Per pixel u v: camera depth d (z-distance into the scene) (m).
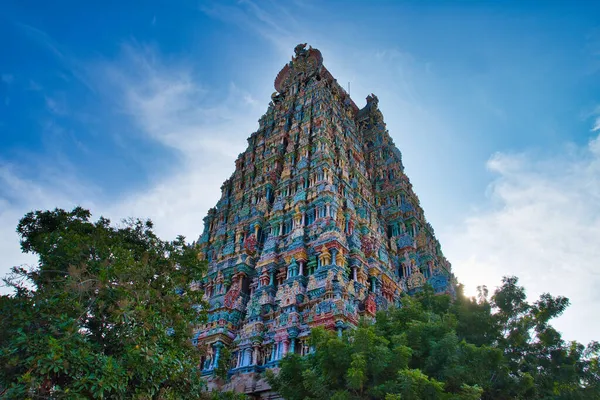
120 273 21.97
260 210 52.38
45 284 22.05
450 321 26.72
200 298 27.48
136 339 20.20
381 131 76.19
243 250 48.31
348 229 47.84
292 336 35.91
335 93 75.25
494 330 30.12
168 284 25.81
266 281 43.66
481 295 32.50
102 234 25.19
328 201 46.50
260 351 37.56
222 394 25.81
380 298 44.09
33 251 25.50
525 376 25.73
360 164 64.94
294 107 68.25
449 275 59.75
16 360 17.16
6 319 19.09
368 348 22.45
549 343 29.89
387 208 62.94
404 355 22.25
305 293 39.78
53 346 17.06
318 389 22.58
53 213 27.17
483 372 24.28
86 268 22.03
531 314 31.20
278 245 46.78
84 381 17.25
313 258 42.88
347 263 43.22
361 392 22.27
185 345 24.16
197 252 28.75
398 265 55.47
